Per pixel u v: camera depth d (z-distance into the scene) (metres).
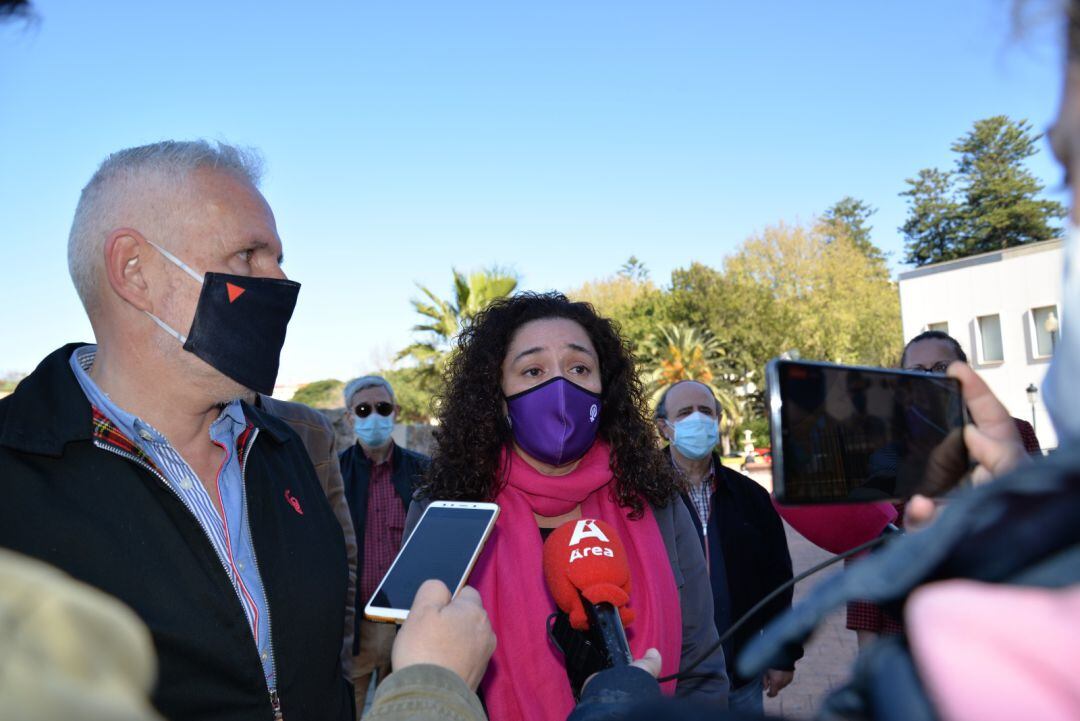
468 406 2.62
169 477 1.91
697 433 3.95
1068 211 0.67
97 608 0.67
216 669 1.72
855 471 1.01
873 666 0.65
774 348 41.25
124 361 1.93
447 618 1.41
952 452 1.01
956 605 0.56
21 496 1.65
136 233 1.89
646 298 48.75
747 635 3.72
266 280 2.02
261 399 2.85
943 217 52.69
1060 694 0.50
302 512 2.15
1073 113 0.63
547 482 2.48
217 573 1.81
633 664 1.49
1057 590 0.55
